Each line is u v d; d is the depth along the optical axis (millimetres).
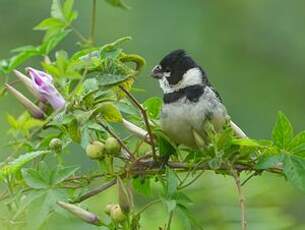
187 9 19375
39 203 8039
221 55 19984
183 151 9375
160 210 10305
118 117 8391
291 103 20344
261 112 19797
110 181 8570
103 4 18547
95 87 8219
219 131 9445
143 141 8688
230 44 20203
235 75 20062
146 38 18766
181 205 8320
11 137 9633
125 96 8719
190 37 19297
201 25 19516
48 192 8070
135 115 8953
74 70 8281
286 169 8367
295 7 20812
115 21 18625
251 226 10789
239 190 8391
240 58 20359
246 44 20422
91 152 8469
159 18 19016
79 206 8477
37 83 8852
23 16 17922
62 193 8086
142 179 8766
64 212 8086
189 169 8688
